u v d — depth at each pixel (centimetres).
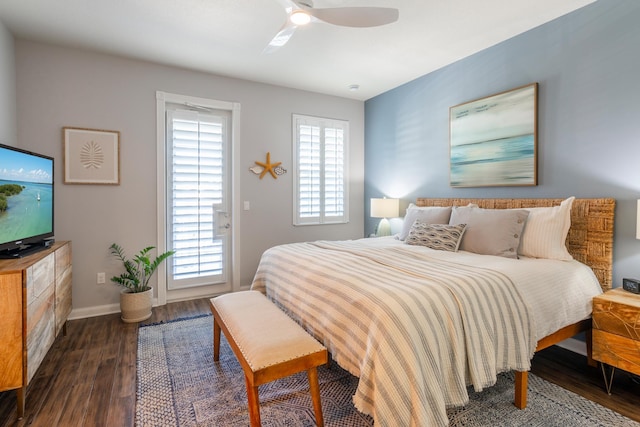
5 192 201
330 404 189
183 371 225
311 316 192
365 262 220
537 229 248
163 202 356
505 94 300
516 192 297
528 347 176
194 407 186
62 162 311
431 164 384
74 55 313
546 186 274
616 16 231
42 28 275
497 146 308
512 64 296
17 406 175
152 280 357
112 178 331
